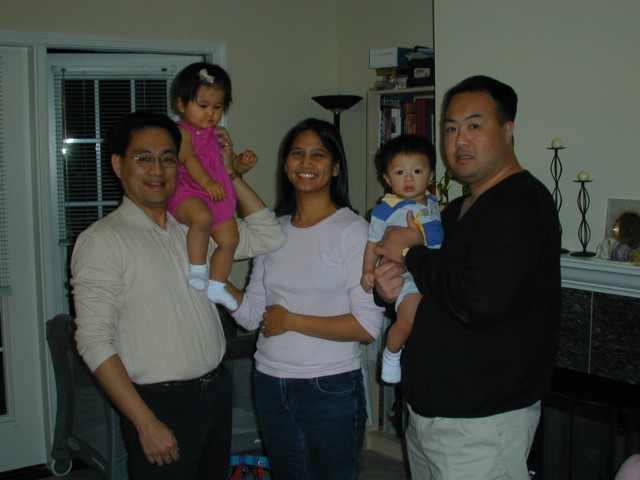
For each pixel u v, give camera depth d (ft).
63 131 11.06
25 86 10.57
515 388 5.28
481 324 5.09
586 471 8.02
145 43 11.00
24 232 10.83
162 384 5.71
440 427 5.52
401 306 6.11
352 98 11.76
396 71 11.15
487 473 5.38
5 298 10.78
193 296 5.98
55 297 11.07
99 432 9.47
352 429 6.42
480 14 8.96
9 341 10.87
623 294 7.75
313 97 12.03
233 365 9.73
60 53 10.93
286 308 6.44
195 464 5.94
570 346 8.35
